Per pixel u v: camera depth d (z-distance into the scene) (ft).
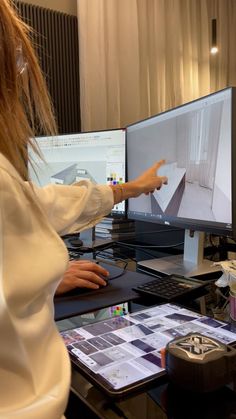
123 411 1.31
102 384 1.42
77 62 7.73
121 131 4.52
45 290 1.16
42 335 1.12
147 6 8.69
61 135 5.02
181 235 4.45
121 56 8.09
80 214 2.25
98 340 1.81
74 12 7.83
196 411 1.31
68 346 1.74
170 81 9.21
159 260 3.76
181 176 3.34
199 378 1.35
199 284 2.70
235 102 2.57
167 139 3.56
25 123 1.33
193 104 3.10
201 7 9.83
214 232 2.90
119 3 8.01
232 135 2.60
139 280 3.00
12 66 1.26
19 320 1.05
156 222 3.86
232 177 2.62
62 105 7.58
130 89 8.18
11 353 1.03
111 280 3.00
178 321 2.03
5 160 1.18
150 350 1.68
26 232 1.15
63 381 1.15
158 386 1.44
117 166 4.61
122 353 1.66
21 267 1.09
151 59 8.82
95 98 7.59
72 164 5.03
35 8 7.19
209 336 1.68
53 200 2.06
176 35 9.12
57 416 1.07
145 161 4.04
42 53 7.25
